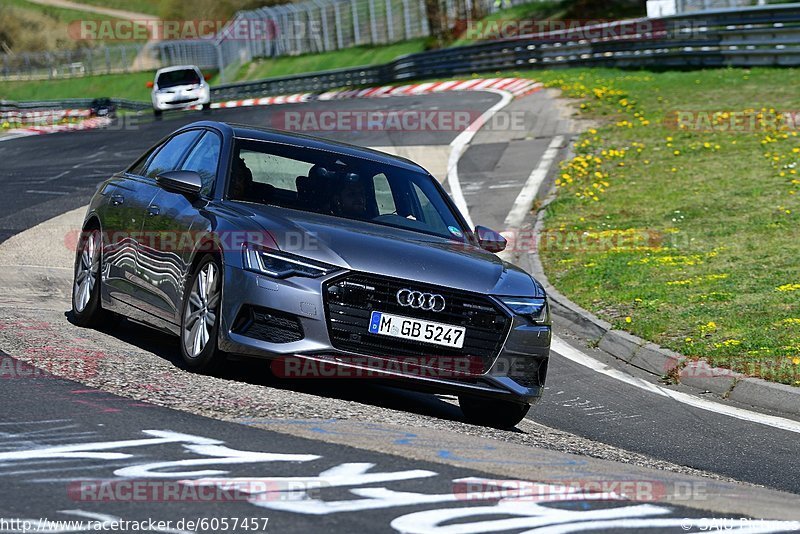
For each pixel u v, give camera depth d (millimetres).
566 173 65750
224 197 24172
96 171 73250
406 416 21312
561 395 29406
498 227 54875
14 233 46500
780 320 35625
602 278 43562
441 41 190875
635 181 62250
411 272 21938
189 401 19234
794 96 85312
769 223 50344
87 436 16047
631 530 13039
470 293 22156
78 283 29375
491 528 12539
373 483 14422
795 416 28328
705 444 24609
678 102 88000
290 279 21469
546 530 12633
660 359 33219
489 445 19016
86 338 26078
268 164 25359
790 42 99438
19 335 24875
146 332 29094
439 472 15500
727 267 43656
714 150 68438
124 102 187375
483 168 70062
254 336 21672
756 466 22703
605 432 25312
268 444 16328
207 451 15586
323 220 23656
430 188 27281
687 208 54781
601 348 36281
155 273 25047
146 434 16391
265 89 178000
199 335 22734
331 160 26250
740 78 97688
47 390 19109
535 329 22938
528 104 96000
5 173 72688
